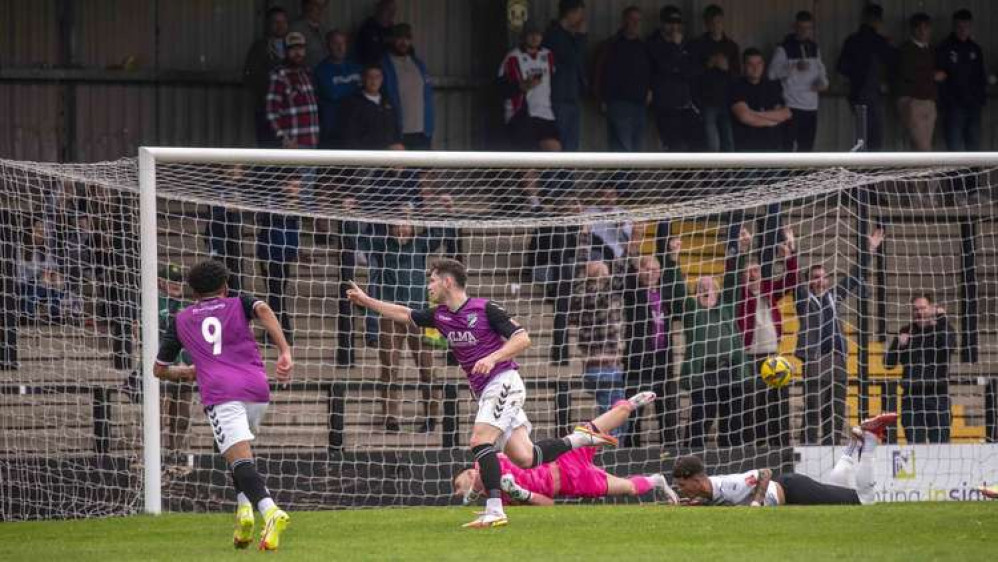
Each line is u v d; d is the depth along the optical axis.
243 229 43.38
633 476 38.12
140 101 54.66
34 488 34.50
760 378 39.97
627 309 40.53
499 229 45.06
